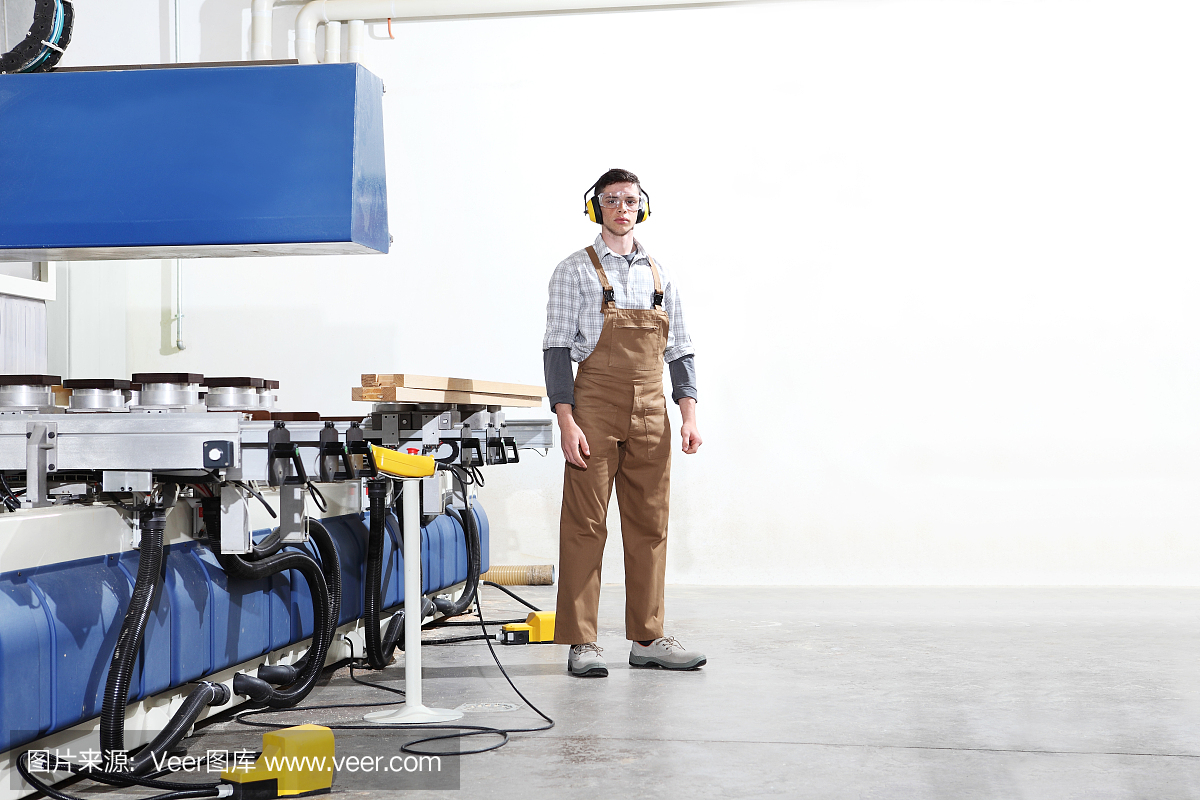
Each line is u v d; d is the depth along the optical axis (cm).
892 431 523
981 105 522
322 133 196
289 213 194
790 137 530
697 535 532
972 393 520
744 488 530
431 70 546
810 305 528
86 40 566
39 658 161
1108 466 513
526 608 432
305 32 542
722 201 532
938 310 522
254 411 230
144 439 177
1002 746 205
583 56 540
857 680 274
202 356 551
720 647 333
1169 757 198
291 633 246
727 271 532
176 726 184
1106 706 242
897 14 525
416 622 229
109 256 209
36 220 196
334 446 221
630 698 250
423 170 546
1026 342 518
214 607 210
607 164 539
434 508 261
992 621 395
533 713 233
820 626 382
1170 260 512
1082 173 516
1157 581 509
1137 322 513
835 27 528
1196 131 512
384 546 303
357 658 298
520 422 321
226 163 196
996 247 520
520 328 542
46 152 198
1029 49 520
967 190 521
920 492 522
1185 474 509
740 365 530
